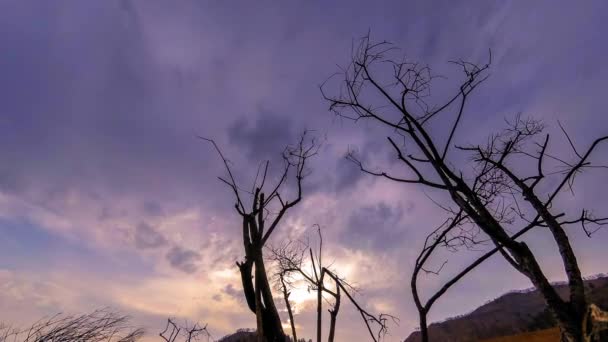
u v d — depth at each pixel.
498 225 5.96
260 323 8.28
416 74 7.21
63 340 9.99
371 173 7.58
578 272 5.16
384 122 7.25
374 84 7.44
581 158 6.30
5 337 9.78
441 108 7.10
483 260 6.65
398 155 7.28
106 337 10.30
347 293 9.59
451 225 7.60
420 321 7.11
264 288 8.83
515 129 7.18
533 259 5.41
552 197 6.26
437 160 6.50
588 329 4.52
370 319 9.20
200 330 10.58
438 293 7.11
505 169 6.78
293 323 9.69
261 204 9.88
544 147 6.48
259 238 9.31
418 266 7.56
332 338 9.06
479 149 7.21
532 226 6.21
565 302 5.02
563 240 5.55
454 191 6.39
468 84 7.03
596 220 6.22
